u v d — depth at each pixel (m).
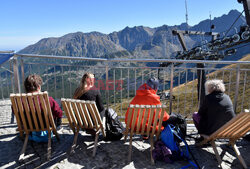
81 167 3.06
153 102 3.38
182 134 3.54
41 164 3.12
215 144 3.60
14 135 4.12
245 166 3.12
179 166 3.16
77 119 3.50
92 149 3.63
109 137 3.90
